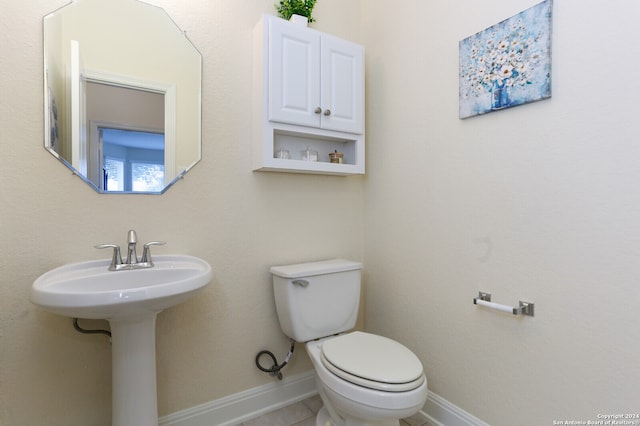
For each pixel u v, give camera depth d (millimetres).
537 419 1169
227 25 1546
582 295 1057
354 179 1968
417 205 1636
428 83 1569
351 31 1962
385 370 1143
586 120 1039
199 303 1482
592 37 1022
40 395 1191
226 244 1549
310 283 1541
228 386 1557
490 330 1320
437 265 1536
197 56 1475
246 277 1603
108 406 1306
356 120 1740
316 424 1482
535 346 1177
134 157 1349
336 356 1251
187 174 1455
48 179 1197
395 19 1753
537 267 1171
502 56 1248
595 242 1025
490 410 1318
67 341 1233
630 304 955
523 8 1190
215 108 1517
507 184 1259
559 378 1112
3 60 1128
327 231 1866
